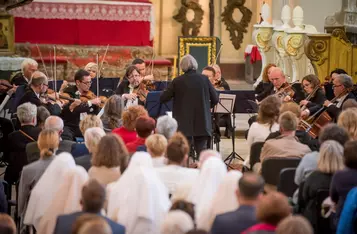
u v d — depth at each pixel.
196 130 12.77
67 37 21.56
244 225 6.44
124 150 8.53
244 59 25.91
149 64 21.16
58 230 6.68
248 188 6.53
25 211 9.24
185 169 8.45
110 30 21.72
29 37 21.38
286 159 9.21
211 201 7.43
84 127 10.39
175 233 5.65
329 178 8.20
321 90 13.94
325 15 23.34
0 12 18.66
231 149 16.48
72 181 7.78
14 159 10.95
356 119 9.80
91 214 6.32
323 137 8.98
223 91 14.22
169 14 25.48
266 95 15.09
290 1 23.39
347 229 7.37
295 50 19.84
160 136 8.77
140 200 7.50
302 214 8.52
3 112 15.50
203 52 20.98
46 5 21.34
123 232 6.46
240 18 25.91
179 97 12.80
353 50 18.25
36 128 11.06
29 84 13.62
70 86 14.86
